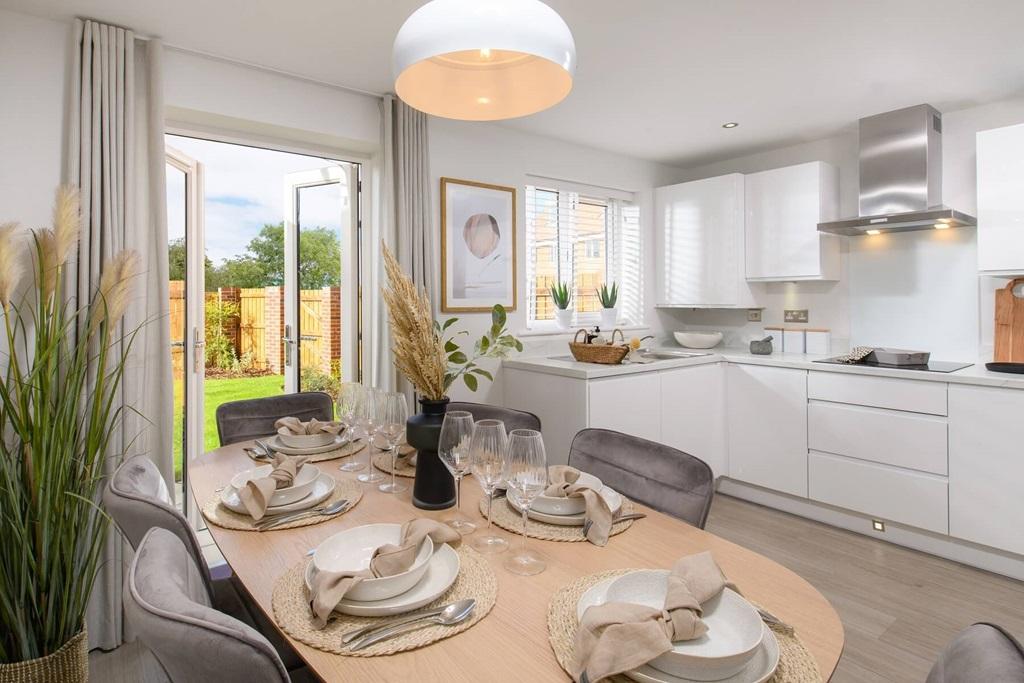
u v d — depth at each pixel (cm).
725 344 427
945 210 280
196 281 290
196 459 181
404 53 107
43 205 208
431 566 107
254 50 239
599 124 338
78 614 194
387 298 141
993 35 228
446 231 315
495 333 207
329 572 94
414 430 139
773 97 295
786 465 335
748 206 377
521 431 118
